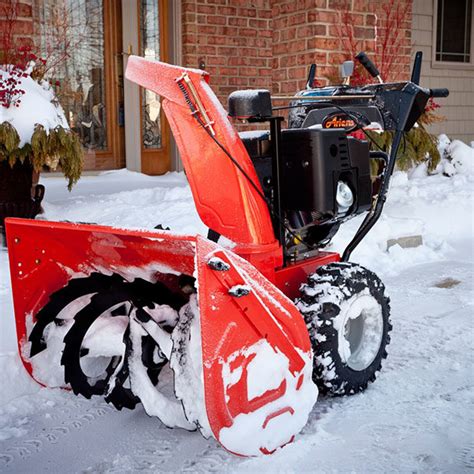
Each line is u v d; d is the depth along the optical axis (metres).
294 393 2.76
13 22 6.70
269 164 3.20
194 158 2.93
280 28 8.81
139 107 8.88
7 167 5.41
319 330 3.02
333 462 2.63
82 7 8.57
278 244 3.05
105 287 3.01
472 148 8.63
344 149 3.13
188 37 8.65
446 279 5.38
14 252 3.02
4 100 5.40
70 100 8.66
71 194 7.13
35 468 2.64
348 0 8.34
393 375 3.49
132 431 2.94
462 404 3.16
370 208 3.45
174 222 5.53
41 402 3.16
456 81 10.52
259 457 2.66
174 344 2.62
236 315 2.51
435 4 10.03
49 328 3.18
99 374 3.22
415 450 2.73
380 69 8.09
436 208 6.94
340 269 3.18
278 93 8.95
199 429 2.62
